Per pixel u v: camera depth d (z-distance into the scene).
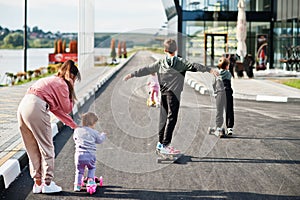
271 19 40.38
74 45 45.00
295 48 34.38
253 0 40.66
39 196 6.83
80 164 6.99
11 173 7.61
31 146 6.99
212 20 39.50
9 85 24.64
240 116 14.75
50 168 6.92
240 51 30.91
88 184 6.95
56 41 44.41
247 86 24.16
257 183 7.49
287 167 8.52
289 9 36.62
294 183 7.52
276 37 40.06
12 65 44.50
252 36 40.38
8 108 15.20
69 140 10.88
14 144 9.58
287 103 18.56
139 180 7.61
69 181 7.56
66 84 7.04
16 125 11.94
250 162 8.84
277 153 9.59
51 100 6.92
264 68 36.16
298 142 10.72
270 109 16.58
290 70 34.81
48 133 6.88
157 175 7.88
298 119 14.20
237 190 7.12
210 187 7.26
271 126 12.85
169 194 6.91
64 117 7.14
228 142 10.59
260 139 11.00
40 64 47.06
